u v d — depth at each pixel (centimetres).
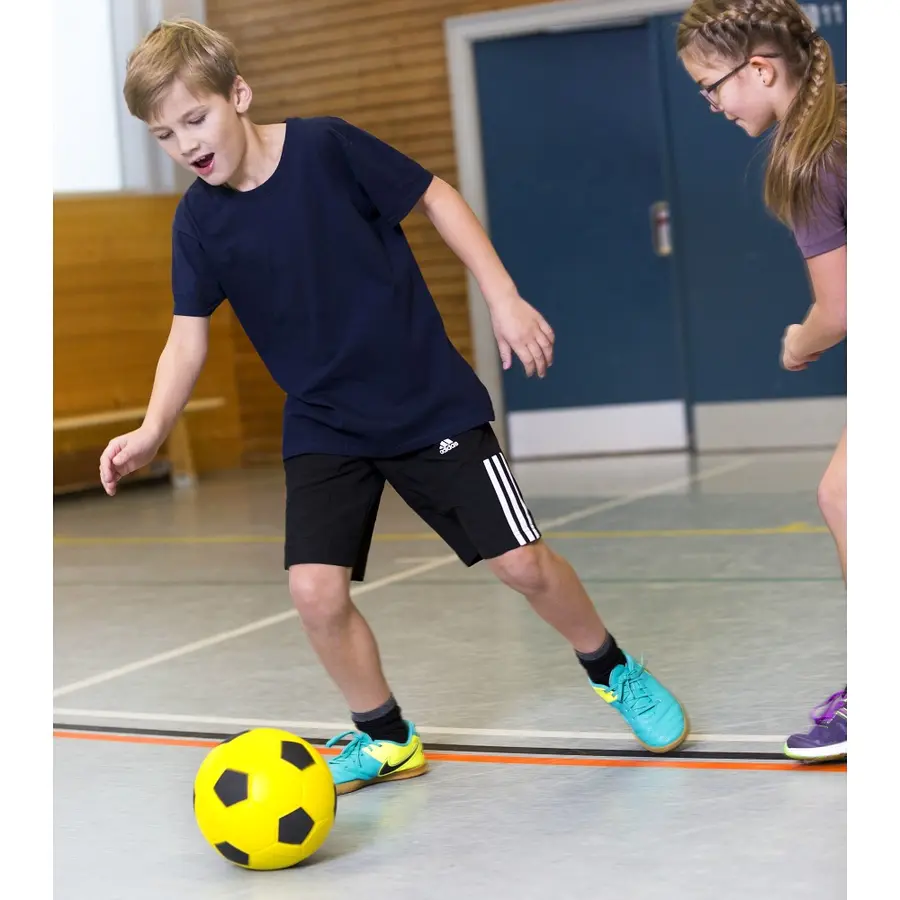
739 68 191
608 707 261
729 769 216
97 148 819
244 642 356
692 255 771
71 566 528
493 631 343
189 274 215
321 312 208
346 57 845
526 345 212
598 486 654
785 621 328
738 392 770
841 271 187
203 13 877
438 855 186
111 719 283
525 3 780
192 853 196
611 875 173
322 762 188
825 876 167
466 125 804
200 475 879
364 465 214
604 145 780
